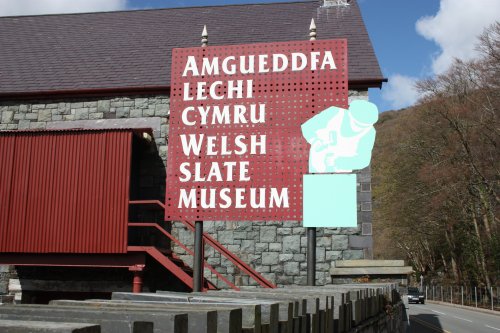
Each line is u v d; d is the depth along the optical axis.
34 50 16.92
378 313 7.37
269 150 10.02
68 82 14.80
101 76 14.95
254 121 10.18
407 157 38.41
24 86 14.76
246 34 16.30
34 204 12.34
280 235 13.08
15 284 13.46
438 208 34.97
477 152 30.56
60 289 13.30
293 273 12.87
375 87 13.45
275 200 9.82
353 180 9.62
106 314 2.07
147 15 18.36
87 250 11.95
